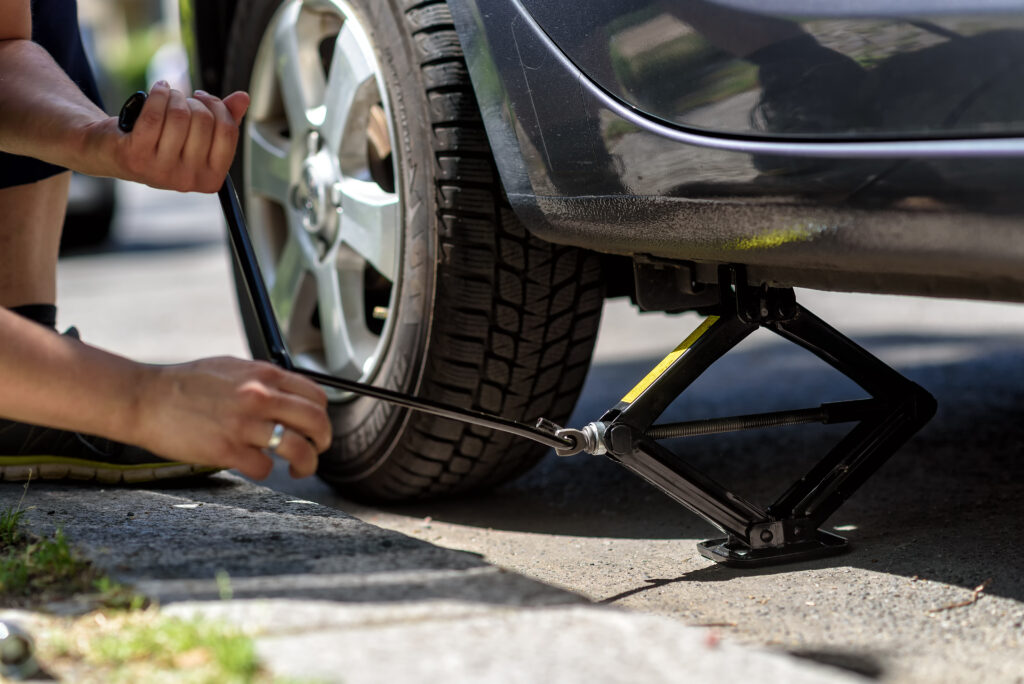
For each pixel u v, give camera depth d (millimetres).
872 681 1235
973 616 1498
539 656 1130
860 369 1780
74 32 2191
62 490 2031
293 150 2459
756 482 2350
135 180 1469
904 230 1309
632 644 1161
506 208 1993
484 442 2135
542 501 2332
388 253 2154
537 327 2049
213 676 1065
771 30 1405
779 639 1442
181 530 1676
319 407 1175
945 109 1252
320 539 1604
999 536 1832
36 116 1565
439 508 2303
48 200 2115
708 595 1648
